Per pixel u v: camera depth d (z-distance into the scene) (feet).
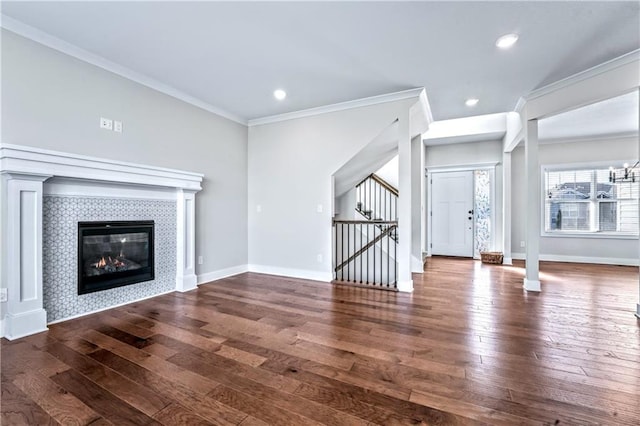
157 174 10.78
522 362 6.45
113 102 10.03
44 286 8.38
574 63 9.62
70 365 6.31
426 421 4.65
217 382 5.73
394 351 6.98
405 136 12.22
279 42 8.59
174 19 7.55
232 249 15.08
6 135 7.73
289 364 6.40
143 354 6.82
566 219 20.17
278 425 4.59
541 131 17.83
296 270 14.73
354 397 5.27
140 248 10.92
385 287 12.75
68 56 8.89
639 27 7.67
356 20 7.55
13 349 6.99
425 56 9.33
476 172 21.71
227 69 10.27
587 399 5.18
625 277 15.03
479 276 15.25
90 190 9.36
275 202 15.29
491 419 4.69
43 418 4.72
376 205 19.92
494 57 9.33
